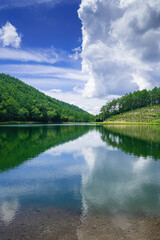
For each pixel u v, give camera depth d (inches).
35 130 1684.3
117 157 547.2
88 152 620.4
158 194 282.4
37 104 6008.9
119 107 5816.9
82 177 367.6
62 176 372.8
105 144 798.5
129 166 449.7
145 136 1125.1
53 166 448.8
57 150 656.4
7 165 457.4
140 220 205.8
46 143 824.9
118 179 354.3
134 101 5565.9
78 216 213.6
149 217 212.5
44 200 260.4
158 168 431.5
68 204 246.5
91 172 400.8
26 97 6550.2
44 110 5812.0
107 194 281.3
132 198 267.9
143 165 458.6
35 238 171.3
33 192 291.1
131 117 4261.8
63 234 177.3
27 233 179.5
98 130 1737.2
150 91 5689.0
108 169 423.8
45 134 1266.0
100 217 211.8
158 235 176.7
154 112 4215.1
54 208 235.1
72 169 423.5
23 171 407.5
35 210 229.8
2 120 4060.0
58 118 6486.2
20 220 205.0
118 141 894.4
